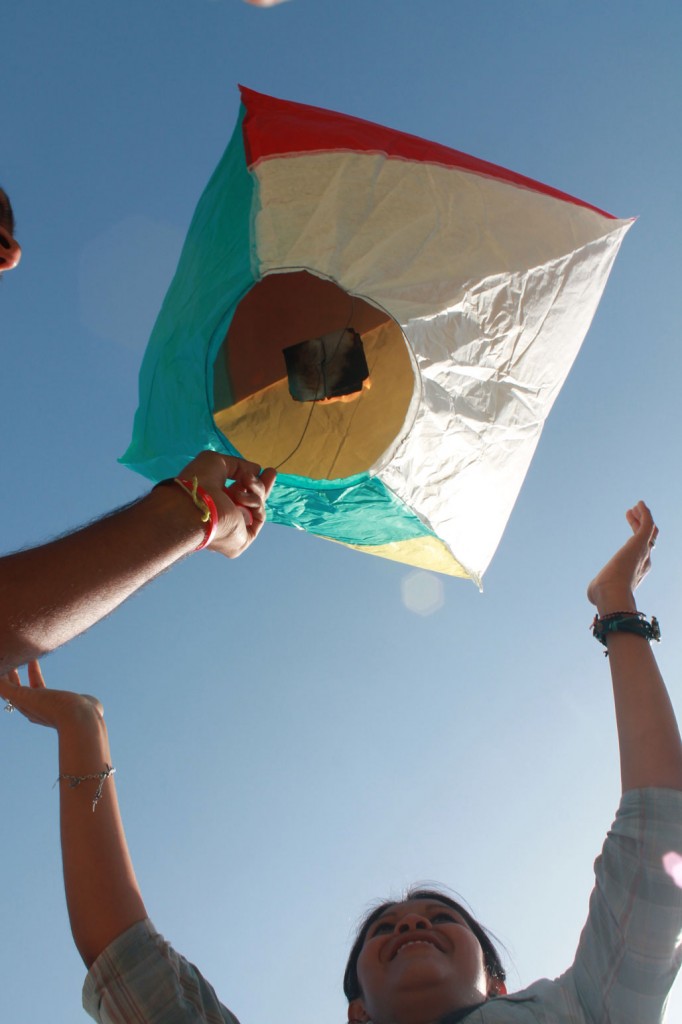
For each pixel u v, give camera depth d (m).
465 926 1.02
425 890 1.18
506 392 1.34
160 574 0.67
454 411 1.30
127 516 0.64
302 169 1.29
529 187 1.42
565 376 1.43
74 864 0.88
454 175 1.35
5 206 0.84
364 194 1.29
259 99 1.38
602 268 1.43
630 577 1.06
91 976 0.85
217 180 1.38
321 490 1.38
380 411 1.39
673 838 0.86
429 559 1.50
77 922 0.87
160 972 0.85
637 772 0.91
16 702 1.00
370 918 1.14
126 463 1.48
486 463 1.36
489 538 1.46
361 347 1.44
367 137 1.36
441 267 1.28
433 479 1.33
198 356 1.32
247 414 1.44
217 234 1.33
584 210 1.44
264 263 1.22
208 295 1.29
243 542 0.79
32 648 0.55
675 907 0.85
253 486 0.83
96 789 0.92
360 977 0.99
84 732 0.96
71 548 0.59
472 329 1.29
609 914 0.86
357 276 1.24
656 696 0.96
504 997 0.90
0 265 0.83
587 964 0.87
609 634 1.01
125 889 0.89
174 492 0.67
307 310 1.46
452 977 0.93
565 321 1.39
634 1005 0.83
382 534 1.47
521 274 1.32
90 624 0.58
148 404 1.41
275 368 1.46
